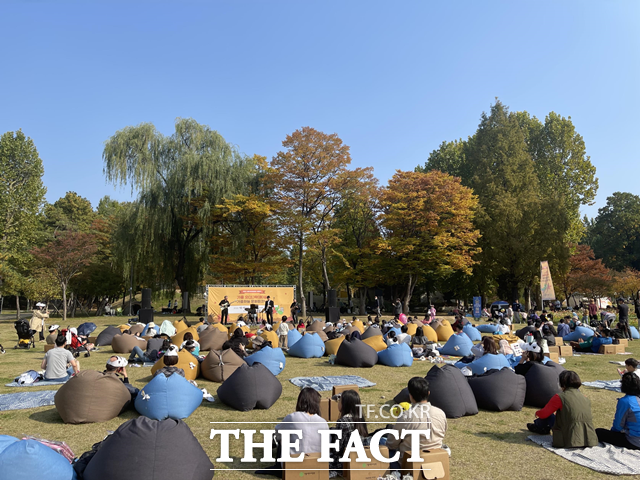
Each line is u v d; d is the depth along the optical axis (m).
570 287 45.34
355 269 38.38
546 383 7.77
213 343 14.60
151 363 12.25
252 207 32.44
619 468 4.93
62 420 6.85
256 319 25.89
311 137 33.00
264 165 35.25
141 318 22.53
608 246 65.81
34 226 37.81
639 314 22.36
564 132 47.12
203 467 4.57
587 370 11.57
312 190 33.53
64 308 30.42
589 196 47.41
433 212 33.44
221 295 27.36
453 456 5.44
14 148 37.12
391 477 4.48
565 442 5.60
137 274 34.09
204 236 34.53
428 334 17.58
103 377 6.95
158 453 4.27
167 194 33.09
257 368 7.79
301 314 34.56
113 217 48.97
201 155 33.72
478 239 38.38
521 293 46.28
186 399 6.96
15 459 3.89
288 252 40.22
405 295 38.06
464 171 48.00
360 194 35.53
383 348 13.52
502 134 42.28
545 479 4.75
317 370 11.56
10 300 58.12
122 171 31.53
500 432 6.43
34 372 9.61
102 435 6.20
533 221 36.88
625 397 5.66
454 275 43.19
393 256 35.91
